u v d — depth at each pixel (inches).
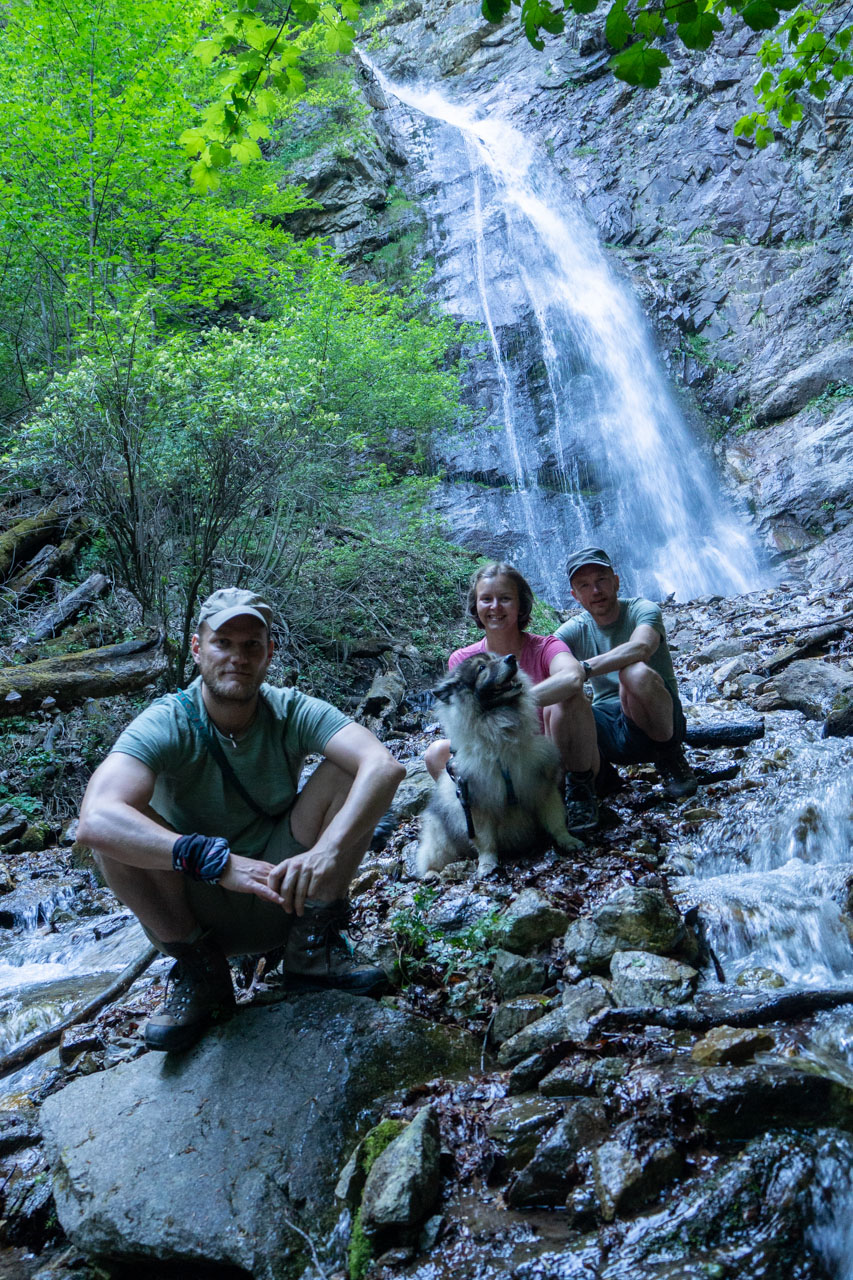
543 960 110.3
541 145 829.8
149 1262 80.4
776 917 112.3
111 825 90.4
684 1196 71.4
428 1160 77.9
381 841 180.4
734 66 785.6
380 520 431.8
